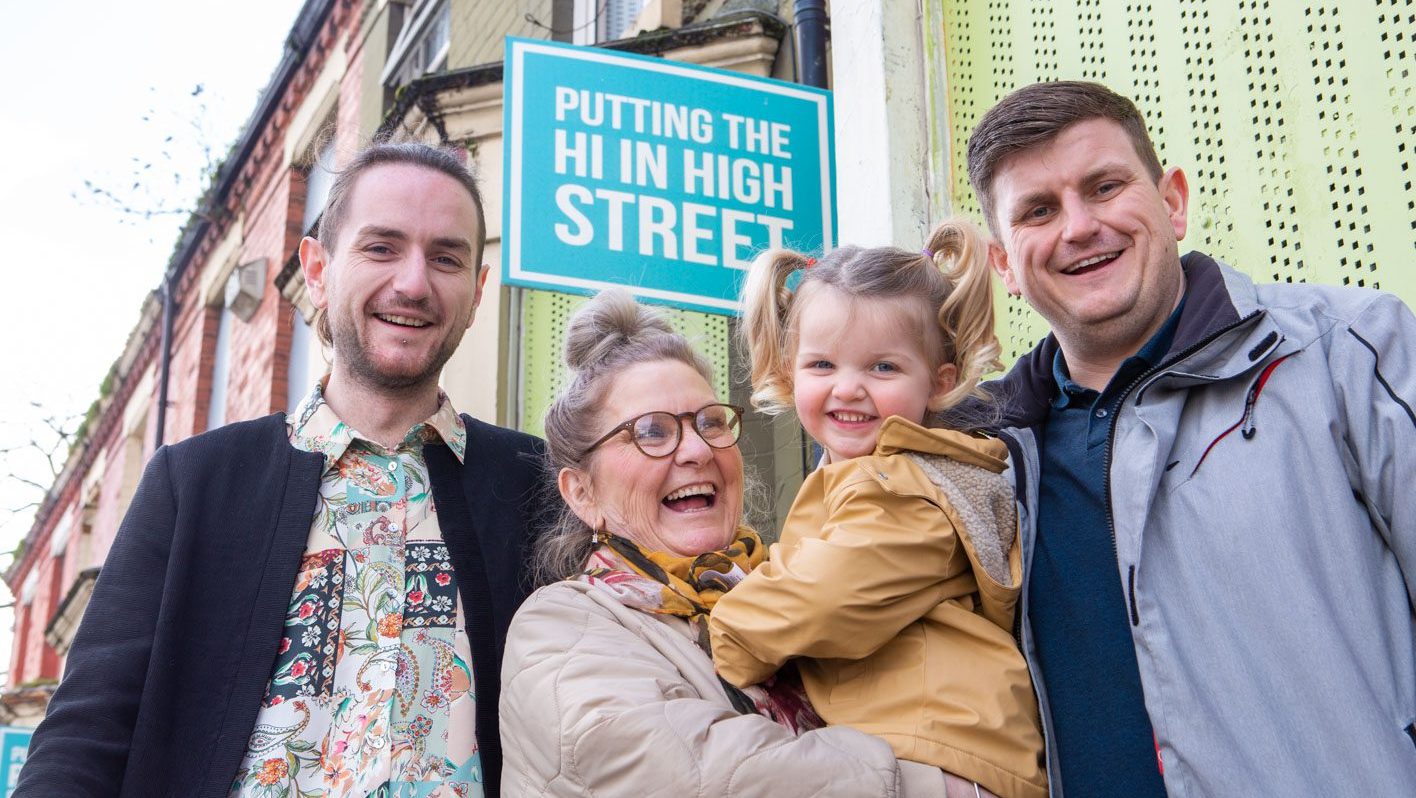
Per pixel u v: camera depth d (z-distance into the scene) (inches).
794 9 170.7
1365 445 57.2
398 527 76.0
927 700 60.6
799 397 74.8
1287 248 94.0
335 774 68.3
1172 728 57.9
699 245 132.6
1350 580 55.1
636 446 73.6
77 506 504.4
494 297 211.2
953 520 65.0
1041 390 75.1
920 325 73.9
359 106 307.6
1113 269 68.5
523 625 66.5
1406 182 83.6
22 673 554.9
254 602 70.7
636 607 68.6
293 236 324.2
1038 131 69.4
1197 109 105.2
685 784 55.1
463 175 83.5
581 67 133.0
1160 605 60.1
